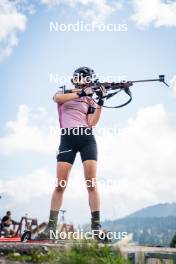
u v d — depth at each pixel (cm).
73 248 561
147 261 566
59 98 725
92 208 680
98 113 729
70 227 595
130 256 566
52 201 698
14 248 583
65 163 708
